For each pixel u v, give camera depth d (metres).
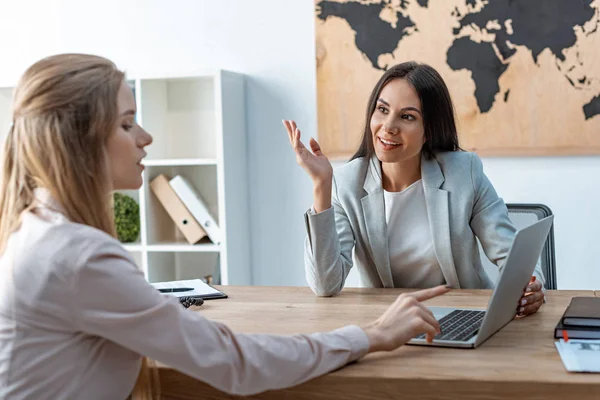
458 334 1.44
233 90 3.29
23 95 1.19
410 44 3.21
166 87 3.49
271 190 3.42
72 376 1.15
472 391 1.19
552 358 1.29
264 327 1.58
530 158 3.15
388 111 1.96
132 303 1.12
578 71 3.05
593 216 3.11
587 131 3.06
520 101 3.12
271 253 3.44
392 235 2.09
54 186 1.17
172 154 3.50
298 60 3.36
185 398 1.32
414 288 2.03
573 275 3.15
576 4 3.03
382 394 1.23
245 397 1.29
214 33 3.44
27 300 1.13
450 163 2.06
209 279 3.38
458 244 2.02
